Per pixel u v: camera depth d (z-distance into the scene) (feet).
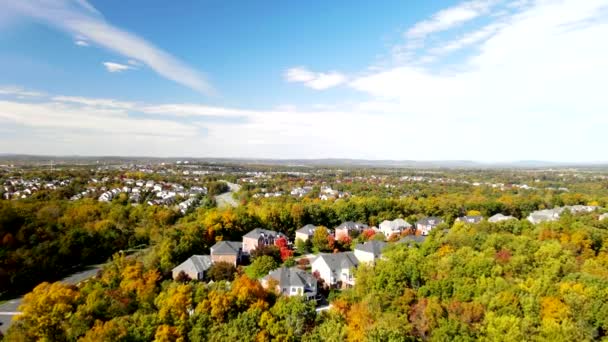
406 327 151.43
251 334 145.79
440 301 172.65
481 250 222.89
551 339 138.82
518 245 215.92
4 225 297.74
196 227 338.75
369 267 214.28
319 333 148.56
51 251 290.15
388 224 412.77
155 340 142.00
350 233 394.32
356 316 163.63
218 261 279.90
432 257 217.56
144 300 185.88
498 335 141.59
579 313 150.30
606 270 192.34
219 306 158.71
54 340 155.53
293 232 417.28
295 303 160.56
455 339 142.51
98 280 219.41
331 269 261.65
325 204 479.41
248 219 387.55
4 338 159.12
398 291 180.86
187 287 171.83
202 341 144.66
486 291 168.55
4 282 251.80
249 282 180.65
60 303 164.76
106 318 167.53
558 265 187.32
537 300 158.51
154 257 270.26
